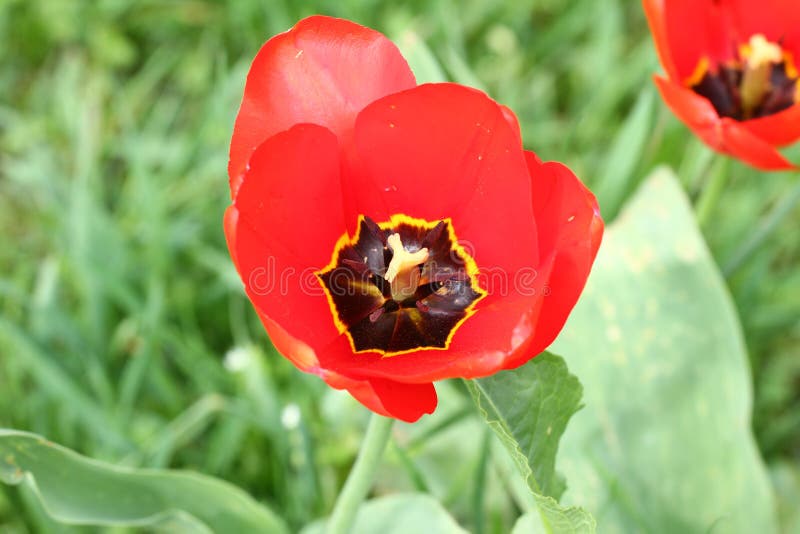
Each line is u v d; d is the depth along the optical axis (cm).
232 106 66
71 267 57
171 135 70
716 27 51
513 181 36
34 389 55
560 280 34
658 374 47
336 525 40
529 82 73
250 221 34
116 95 71
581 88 73
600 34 73
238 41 74
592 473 45
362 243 38
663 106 57
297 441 50
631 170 56
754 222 62
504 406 36
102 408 53
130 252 58
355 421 52
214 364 54
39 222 62
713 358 47
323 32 36
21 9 75
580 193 34
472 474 49
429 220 38
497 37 72
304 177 35
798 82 50
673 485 46
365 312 37
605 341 47
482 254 37
